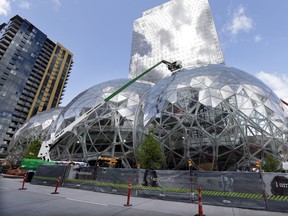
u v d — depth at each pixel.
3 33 97.06
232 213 7.71
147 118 25.77
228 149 19.22
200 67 31.52
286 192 8.23
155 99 27.48
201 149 19.80
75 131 29.58
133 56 105.75
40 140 39.97
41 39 107.12
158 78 87.00
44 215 6.41
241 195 9.03
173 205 9.07
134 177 12.05
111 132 28.19
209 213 7.62
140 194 11.42
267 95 24.16
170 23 99.25
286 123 22.20
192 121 21.23
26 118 89.69
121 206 8.40
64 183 14.88
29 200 8.95
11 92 85.38
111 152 27.08
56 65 112.19
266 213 7.86
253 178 9.07
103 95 33.19
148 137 21.58
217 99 21.95
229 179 9.55
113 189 12.45
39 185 15.59
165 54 92.81
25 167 19.47
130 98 32.94
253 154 19.23
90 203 8.77
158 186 11.13
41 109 97.62
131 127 28.62
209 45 82.44
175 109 23.41
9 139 78.81
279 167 18.39
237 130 19.83
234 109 21.09
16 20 98.56
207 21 87.69
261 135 20.08
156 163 19.48
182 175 10.72
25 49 96.81
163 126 23.11
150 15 110.44
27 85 94.69
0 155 73.50
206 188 9.91
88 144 28.39
